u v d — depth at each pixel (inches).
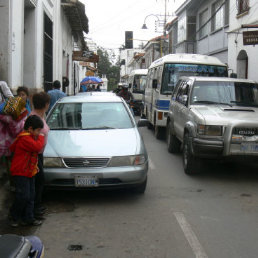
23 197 190.7
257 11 618.5
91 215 214.4
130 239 181.0
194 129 288.5
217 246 173.3
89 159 228.2
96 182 226.1
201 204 234.8
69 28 921.5
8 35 354.6
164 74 483.5
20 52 400.2
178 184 281.1
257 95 339.9
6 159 248.4
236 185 281.1
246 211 223.0
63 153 229.8
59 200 241.0
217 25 872.3
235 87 342.0
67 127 272.8
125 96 642.8
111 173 226.5
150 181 289.1
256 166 346.0
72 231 191.5
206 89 338.6
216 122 276.7
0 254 85.8
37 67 490.9
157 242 177.3
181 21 1131.9
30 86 480.4
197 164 301.0
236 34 707.4
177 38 1263.5
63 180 227.3
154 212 219.0
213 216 213.5
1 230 193.8
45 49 559.8
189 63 482.9
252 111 303.9
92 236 184.9
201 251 167.5
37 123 188.9
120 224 200.4
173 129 387.2
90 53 939.3
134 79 1007.0
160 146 456.1
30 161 190.2
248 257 162.7
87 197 246.7
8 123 227.5
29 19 475.5
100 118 282.8
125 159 231.6
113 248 171.0
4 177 291.3
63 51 802.8
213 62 488.1
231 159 277.3
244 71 709.9
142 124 303.4
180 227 195.9
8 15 353.7
